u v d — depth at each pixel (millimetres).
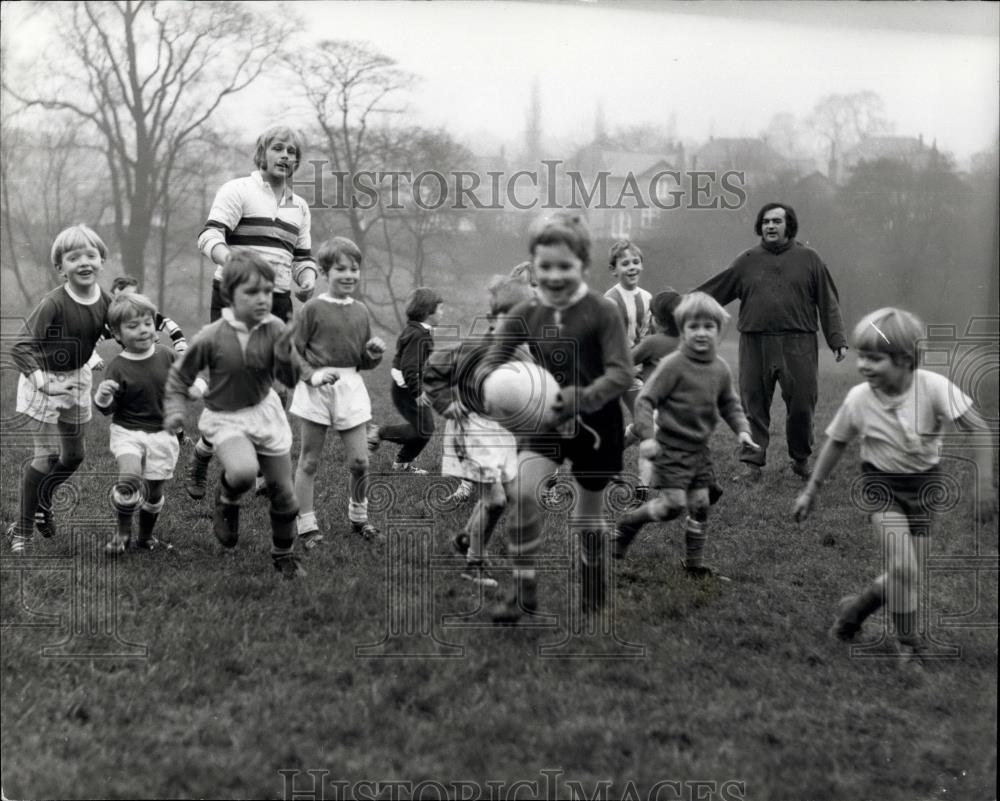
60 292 4180
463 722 2803
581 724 2809
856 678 3227
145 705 2867
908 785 2645
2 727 2732
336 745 2693
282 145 4785
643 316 5184
